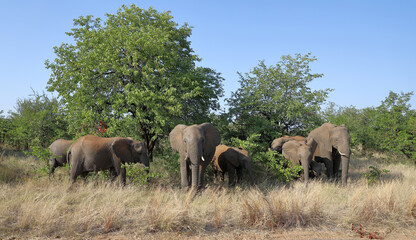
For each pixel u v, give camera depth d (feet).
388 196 23.50
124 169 32.40
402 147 61.77
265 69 54.80
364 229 20.13
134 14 45.16
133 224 19.29
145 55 41.86
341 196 27.81
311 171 40.81
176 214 19.45
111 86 43.73
